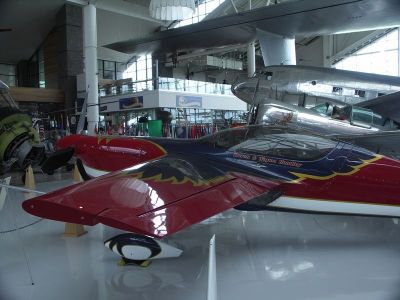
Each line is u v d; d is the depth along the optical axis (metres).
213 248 1.78
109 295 2.58
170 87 17.59
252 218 4.68
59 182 8.05
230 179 3.19
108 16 21.16
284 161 3.52
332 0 7.86
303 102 7.88
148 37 11.19
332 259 3.22
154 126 13.38
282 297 2.50
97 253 3.48
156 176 2.96
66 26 19.47
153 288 2.68
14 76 27.50
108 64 26.33
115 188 2.61
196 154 3.87
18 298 2.55
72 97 19.69
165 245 3.11
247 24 9.55
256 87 7.64
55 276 2.93
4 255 3.45
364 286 2.66
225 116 20.45
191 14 10.01
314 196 3.42
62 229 4.32
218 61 27.97
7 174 9.60
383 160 3.32
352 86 7.48
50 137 12.84
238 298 2.49
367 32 27.98
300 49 31.80
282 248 3.54
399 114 6.59
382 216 3.33
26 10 19.44
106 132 15.60
